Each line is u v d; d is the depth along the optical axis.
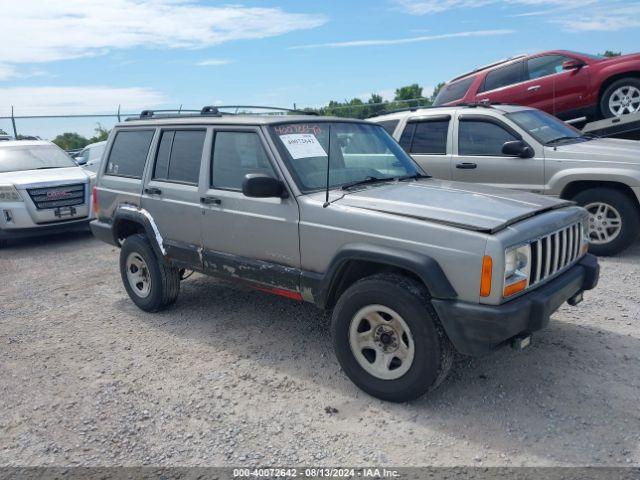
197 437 3.43
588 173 6.57
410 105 18.64
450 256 3.33
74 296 6.57
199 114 5.36
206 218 4.79
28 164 10.80
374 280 3.61
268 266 4.34
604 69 9.36
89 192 10.32
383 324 3.63
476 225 3.34
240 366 4.38
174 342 4.93
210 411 3.73
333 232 3.85
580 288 4.00
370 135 5.04
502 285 3.21
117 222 5.83
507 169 7.14
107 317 5.72
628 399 3.60
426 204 3.75
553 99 9.94
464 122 7.55
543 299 3.38
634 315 4.98
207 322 5.38
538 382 3.87
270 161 4.28
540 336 4.61
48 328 5.48
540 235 3.50
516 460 3.05
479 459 3.08
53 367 4.54
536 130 7.22
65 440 3.47
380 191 4.17
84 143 20.92
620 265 6.48
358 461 3.12
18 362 4.68
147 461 3.22
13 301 6.51
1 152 10.85
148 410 3.77
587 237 4.21
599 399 3.62
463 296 3.32
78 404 3.91
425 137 7.88
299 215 4.06
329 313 5.46
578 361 4.14
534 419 3.43
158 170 5.40
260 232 4.35
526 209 3.71
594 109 9.63
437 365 3.42
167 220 5.22
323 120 4.78
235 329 5.17
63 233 11.30
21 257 9.16
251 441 3.36
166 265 5.39
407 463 3.08
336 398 3.82
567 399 3.63
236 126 4.62
